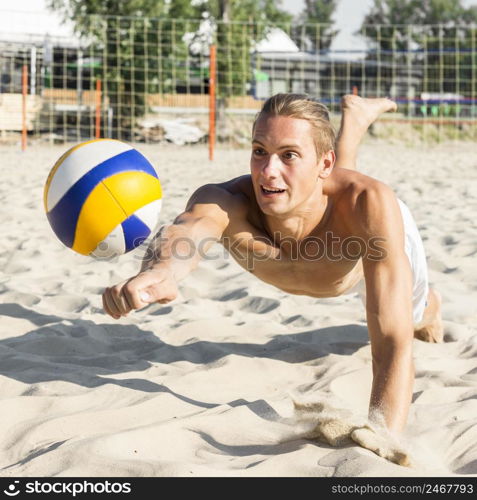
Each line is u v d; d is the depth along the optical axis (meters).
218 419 2.32
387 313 2.11
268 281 2.65
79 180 2.43
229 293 4.27
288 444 2.15
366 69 22.80
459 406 2.44
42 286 4.40
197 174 10.79
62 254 5.27
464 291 4.30
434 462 2.04
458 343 3.35
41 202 7.75
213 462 2.03
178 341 3.40
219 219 2.25
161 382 2.76
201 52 19.45
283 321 3.76
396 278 2.14
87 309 3.88
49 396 2.56
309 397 2.57
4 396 2.62
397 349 2.09
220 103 18.42
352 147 3.33
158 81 18.38
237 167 12.07
